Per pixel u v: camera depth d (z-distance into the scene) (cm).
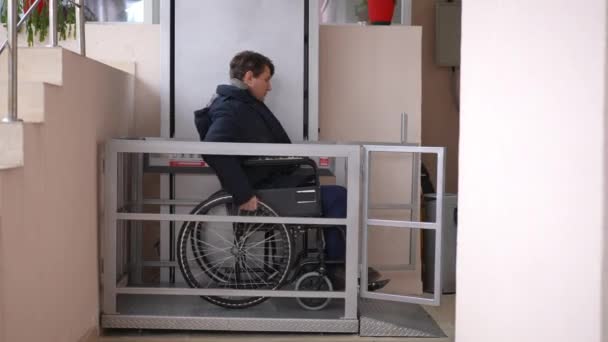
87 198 328
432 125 568
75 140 308
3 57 308
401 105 457
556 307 176
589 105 159
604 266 154
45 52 288
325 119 454
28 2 404
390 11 461
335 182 440
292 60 412
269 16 410
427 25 562
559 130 174
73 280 306
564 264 171
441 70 566
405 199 456
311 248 396
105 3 478
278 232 371
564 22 171
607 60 152
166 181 408
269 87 381
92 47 441
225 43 409
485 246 231
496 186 220
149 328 352
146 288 352
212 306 371
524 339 197
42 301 263
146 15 481
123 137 405
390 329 354
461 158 257
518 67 201
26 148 244
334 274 371
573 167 166
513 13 205
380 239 457
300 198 355
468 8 248
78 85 312
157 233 448
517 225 202
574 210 166
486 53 229
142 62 442
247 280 368
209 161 348
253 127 365
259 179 363
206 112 374
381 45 455
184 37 409
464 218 254
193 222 359
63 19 418
